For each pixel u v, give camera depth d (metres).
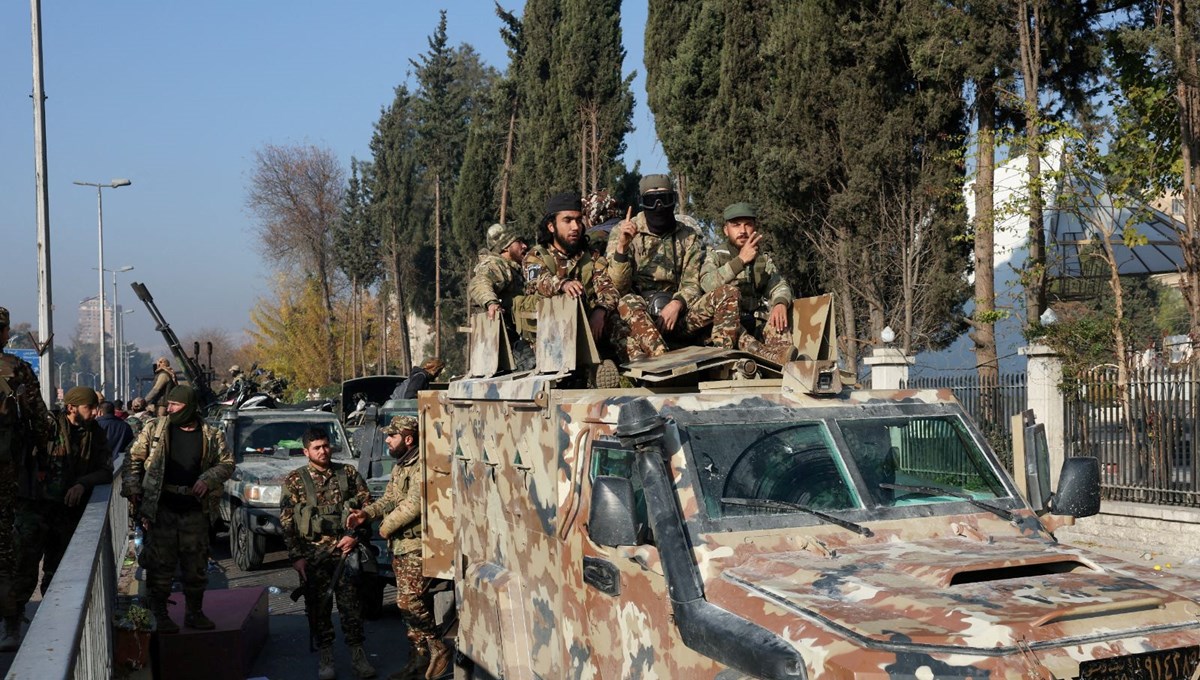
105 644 6.81
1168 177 19.72
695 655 4.69
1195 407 13.12
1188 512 12.88
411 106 80.75
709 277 7.29
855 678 3.82
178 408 8.74
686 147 31.38
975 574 4.72
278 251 76.12
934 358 30.50
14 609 7.83
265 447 16.41
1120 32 19.05
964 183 23.52
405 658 9.64
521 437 6.51
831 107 25.03
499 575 6.77
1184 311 48.25
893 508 5.32
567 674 5.88
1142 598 4.27
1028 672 3.85
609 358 7.02
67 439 8.92
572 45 42.62
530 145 46.28
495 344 7.55
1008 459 14.98
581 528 5.67
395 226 73.69
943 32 22.27
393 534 8.62
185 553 8.80
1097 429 14.29
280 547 16.45
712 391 5.83
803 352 6.73
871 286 25.34
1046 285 21.89
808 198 26.28
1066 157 19.03
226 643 8.77
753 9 29.27
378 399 20.39
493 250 8.42
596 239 8.26
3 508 7.75
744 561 4.91
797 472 5.35
